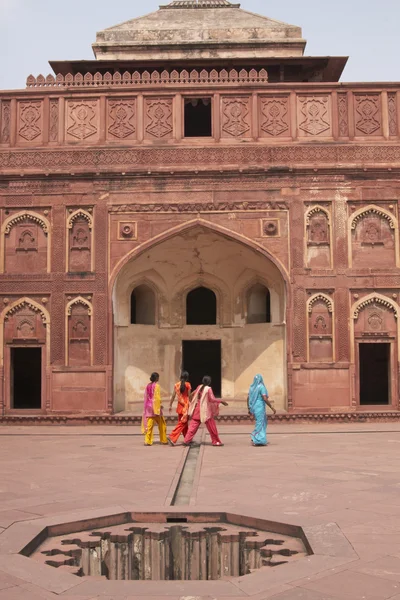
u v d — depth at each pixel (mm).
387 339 8555
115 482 4250
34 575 2422
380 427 7883
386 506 3449
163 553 3084
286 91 8805
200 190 8672
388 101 8805
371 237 8656
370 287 8570
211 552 3117
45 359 8555
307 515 3227
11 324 8633
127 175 8672
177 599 2199
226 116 8797
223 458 5355
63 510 3398
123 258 8625
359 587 2244
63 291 8609
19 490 3971
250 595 2207
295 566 2475
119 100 8836
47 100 8859
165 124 8805
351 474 4480
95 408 8453
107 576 3006
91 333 8539
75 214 8688
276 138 8758
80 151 8727
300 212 8656
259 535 3033
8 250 8703
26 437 7238
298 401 8430
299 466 4871
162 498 3709
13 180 8734
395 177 8688
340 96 8828
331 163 8664
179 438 7176
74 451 5945
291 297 8555
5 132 8836
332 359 8492
